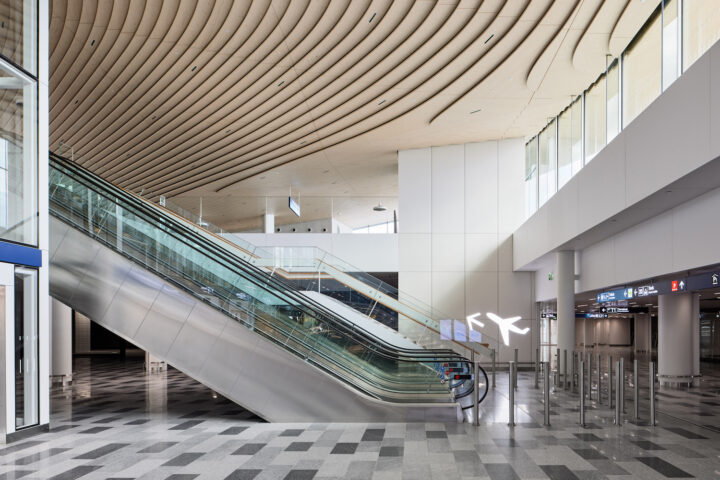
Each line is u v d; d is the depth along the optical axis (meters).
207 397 11.22
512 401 8.19
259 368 8.70
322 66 13.12
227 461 6.21
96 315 8.96
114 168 22.16
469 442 7.14
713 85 6.92
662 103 8.38
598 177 11.34
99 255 9.11
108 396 11.42
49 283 9.10
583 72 12.95
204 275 9.01
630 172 9.68
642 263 11.16
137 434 7.66
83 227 9.25
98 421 8.62
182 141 18.59
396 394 8.93
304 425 8.30
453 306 19.22
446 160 19.45
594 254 14.11
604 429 7.94
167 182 23.50
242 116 16.25
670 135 8.12
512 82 13.60
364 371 9.04
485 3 10.29
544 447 6.84
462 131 17.78
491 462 6.15
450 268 19.28
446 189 19.41
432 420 8.59
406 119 16.06
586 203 12.12
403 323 15.40
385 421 8.55
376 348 9.66
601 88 14.24
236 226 30.31
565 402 10.58
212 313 8.86
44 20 8.21
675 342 13.38
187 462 6.17
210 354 8.76
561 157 17.00
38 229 7.93
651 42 11.28
